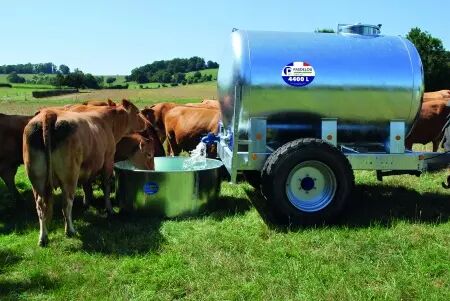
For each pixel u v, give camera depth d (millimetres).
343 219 6531
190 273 4895
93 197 7969
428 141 10695
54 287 4676
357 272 4859
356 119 6754
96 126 6832
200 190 6980
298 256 5312
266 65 6434
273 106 6531
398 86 6625
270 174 6199
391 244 5625
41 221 5820
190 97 58781
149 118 11266
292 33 6828
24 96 66938
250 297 4402
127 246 5711
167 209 6883
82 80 97250
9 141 7449
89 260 5305
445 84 45344
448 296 4352
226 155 7254
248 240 5809
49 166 5660
